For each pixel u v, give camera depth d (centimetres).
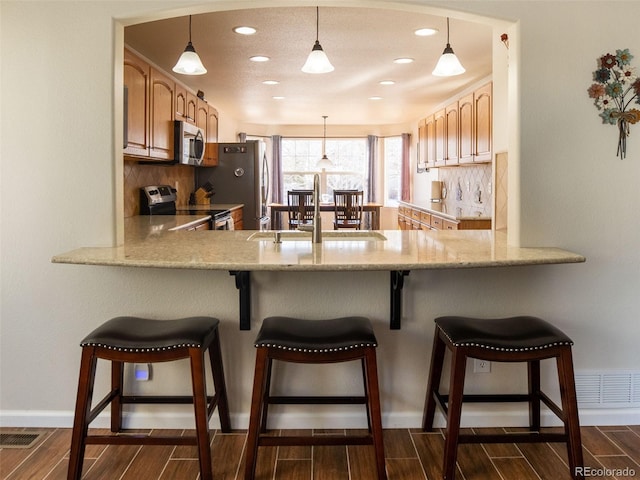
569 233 241
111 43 226
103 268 242
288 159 893
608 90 234
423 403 252
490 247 239
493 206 317
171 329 211
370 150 869
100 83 227
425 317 248
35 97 228
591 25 232
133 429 249
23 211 235
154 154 386
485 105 437
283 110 691
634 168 239
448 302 248
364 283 245
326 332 209
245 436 243
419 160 746
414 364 250
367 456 227
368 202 873
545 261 205
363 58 404
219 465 218
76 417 199
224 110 693
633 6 233
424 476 211
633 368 253
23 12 225
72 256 207
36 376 247
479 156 454
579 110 236
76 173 231
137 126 347
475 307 249
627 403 254
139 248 230
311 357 196
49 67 227
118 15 225
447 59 269
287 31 336
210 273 243
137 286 243
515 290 249
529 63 233
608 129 237
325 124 860
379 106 650
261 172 620
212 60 409
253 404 199
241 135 820
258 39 354
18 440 236
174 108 436
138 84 350
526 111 234
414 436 243
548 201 238
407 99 592
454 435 202
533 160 237
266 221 649
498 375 253
